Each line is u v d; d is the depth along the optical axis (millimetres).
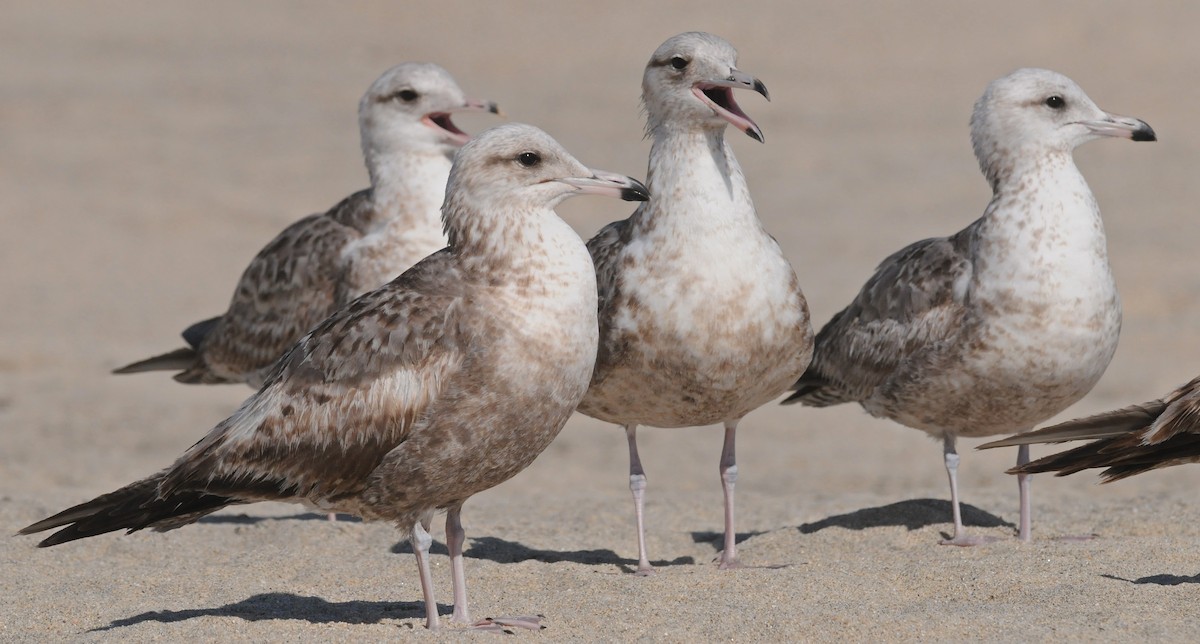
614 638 10344
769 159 41062
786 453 20859
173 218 35656
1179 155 39938
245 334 15867
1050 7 56375
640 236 12594
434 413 10273
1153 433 10812
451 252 10797
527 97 47375
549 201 10656
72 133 42875
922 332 13633
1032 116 13156
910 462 20203
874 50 53219
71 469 18734
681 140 12453
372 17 58781
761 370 12453
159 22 58156
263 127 44156
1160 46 51469
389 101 15070
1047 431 11562
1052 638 9945
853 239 33281
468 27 57312
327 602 11648
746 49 53844
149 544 13609
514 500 17031
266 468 10391
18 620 11078
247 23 58312
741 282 12242
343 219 15406
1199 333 26062
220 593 11859
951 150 41656
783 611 10766
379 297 10656
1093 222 13047
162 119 44750
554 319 10398
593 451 21094
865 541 13594
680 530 15016
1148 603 10656
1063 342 12930
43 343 26266
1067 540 13250
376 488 10484
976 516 14305
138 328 27656
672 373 12453
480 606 11422
